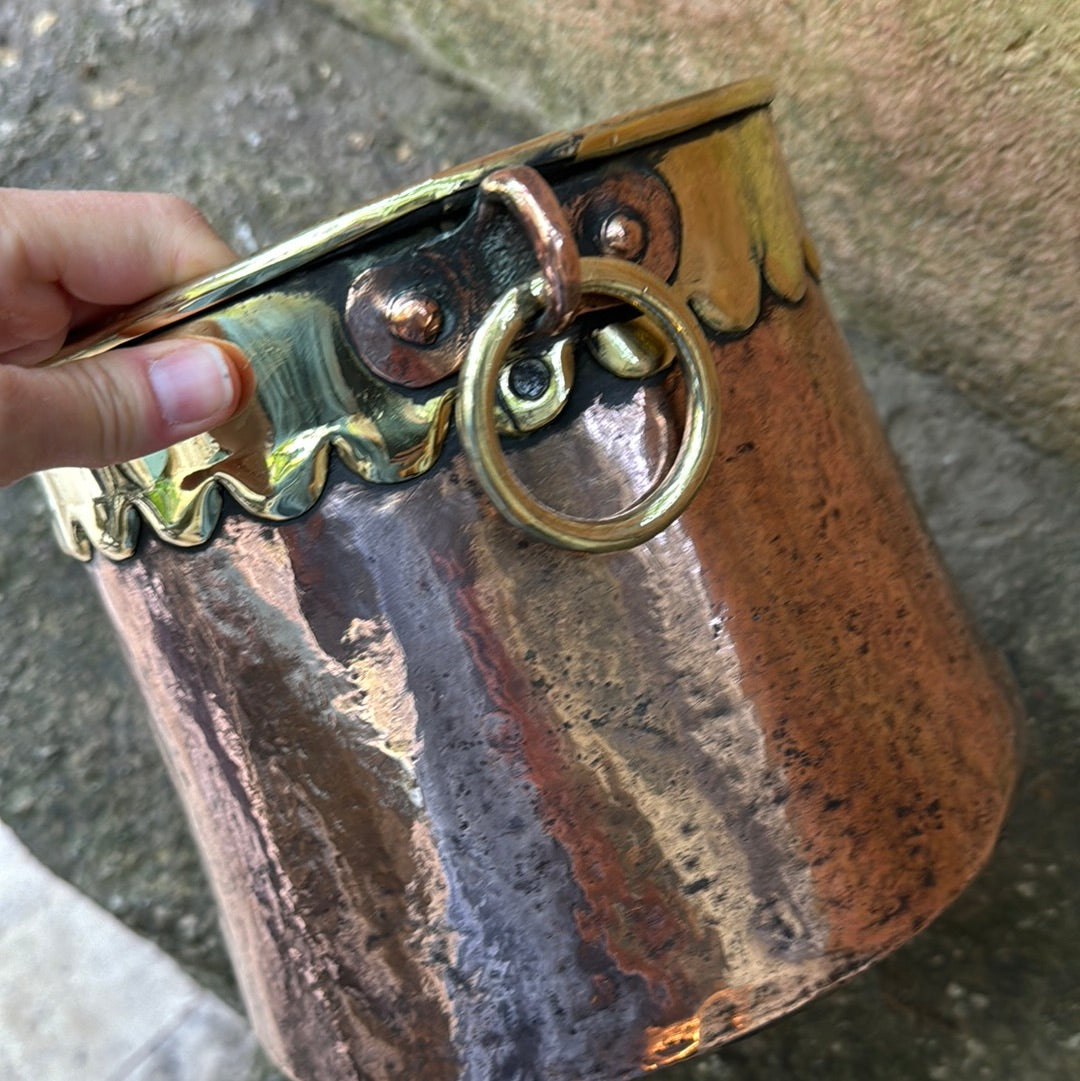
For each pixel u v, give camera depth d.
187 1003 0.89
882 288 0.71
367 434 0.37
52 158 0.85
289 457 0.38
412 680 0.40
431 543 0.39
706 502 0.41
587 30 0.74
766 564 0.42
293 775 0.43
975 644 0.52
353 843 0.43
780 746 0.43
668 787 0.42
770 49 0.66
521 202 0.33
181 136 0.84
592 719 0.41
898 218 0.67
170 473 0.39
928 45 0.59
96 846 0.84
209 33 0.83
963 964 0.68
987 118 0.59
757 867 0.43
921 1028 0.68
